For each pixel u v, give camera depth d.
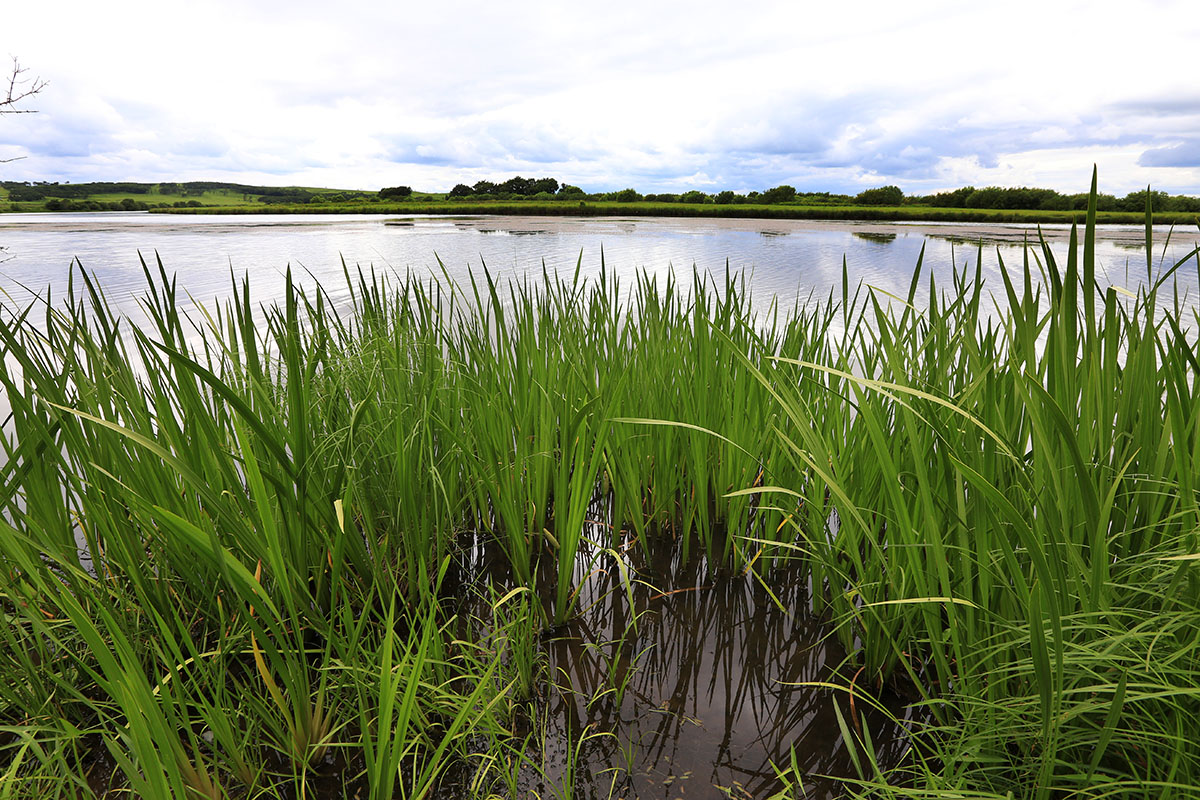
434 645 1.32
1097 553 0.88
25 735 1.00
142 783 0.85
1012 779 1.06
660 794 1.15
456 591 1.84
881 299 6.33
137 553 1.45
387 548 1.63
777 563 1.95
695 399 2.04
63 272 8.84
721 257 10.83
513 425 2.06
